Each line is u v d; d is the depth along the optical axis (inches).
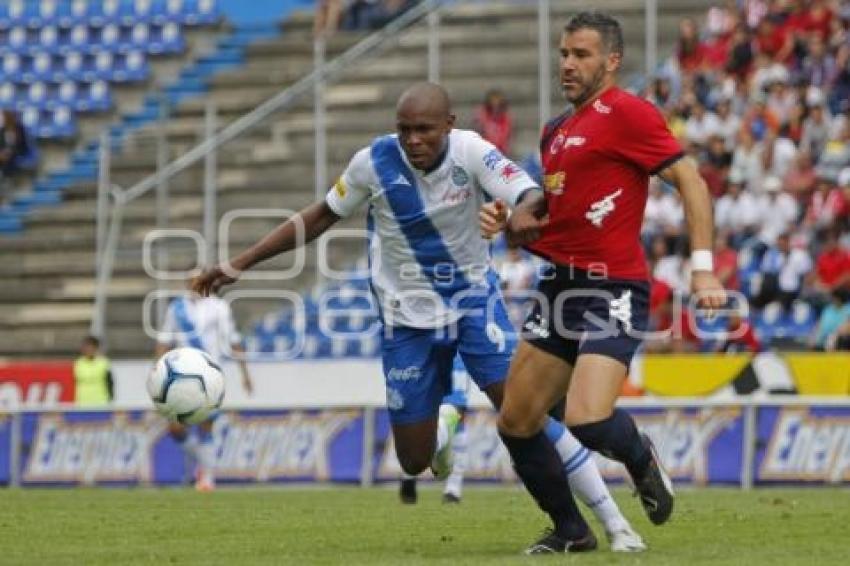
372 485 2810.0
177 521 1814.7
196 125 4156.0
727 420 2645.2
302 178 3875.5
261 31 4429.1
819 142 3432.6
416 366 1412.4
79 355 3740.2
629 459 1274.6
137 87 4377.5
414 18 4104.3
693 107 3577.8
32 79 4446.4
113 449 2960.1
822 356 2847.0
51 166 4254.4
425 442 1438.2
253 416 2891.2
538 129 3816.4
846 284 2989.7
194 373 1489.9
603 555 1300.4
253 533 1641.2
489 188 1348.4
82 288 3846.0
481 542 1502.2
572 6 4069.9
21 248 3954.2
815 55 3577.8
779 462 2610.7
